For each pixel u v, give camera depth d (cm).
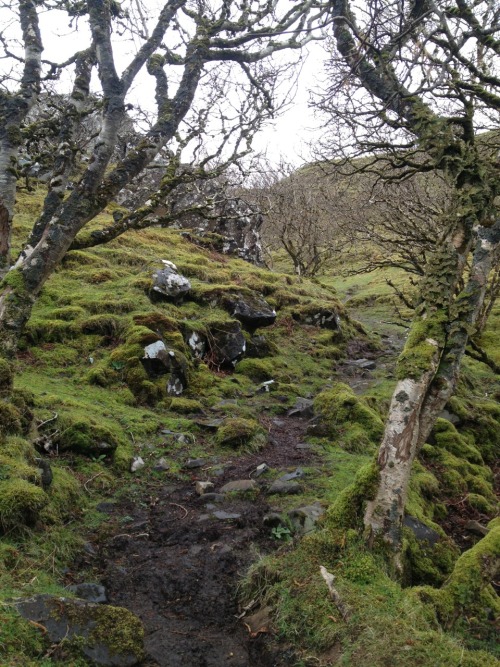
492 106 591
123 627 352
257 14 734
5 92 655
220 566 478
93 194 557
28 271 539
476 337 1680
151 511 573
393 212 1655
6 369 525
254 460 724
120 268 1288
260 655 374
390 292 2392
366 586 396
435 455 883
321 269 3142
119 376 877
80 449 629
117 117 577
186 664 362
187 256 1553
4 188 599
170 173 630
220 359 1088
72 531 495
